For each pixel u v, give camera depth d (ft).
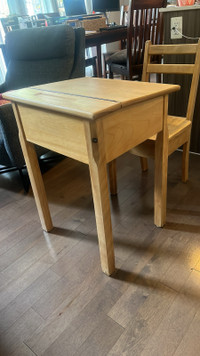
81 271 3.67
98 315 3.06
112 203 4.99
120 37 9.67
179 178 5.52
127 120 2.80
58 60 6.55
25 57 6.97
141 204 4.90
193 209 4.61
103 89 3.24
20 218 4.91
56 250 4.07
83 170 6.34
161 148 3.58
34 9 11.38
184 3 5.47
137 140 3.08
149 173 5.90
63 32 6.20
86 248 4.06
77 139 2.74
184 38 5.55
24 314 3.17
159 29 7.80
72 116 2.61
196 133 6.26
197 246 3.87
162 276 3.46
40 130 3.23
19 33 6.91
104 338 2.83
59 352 2.75
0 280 3.65
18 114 3.49
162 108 3.29
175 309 3.04
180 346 2.68
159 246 3.93
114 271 3.59
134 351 2.68
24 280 3.62
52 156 7.00
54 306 3.23
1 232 4.58
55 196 5.43
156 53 4.76
